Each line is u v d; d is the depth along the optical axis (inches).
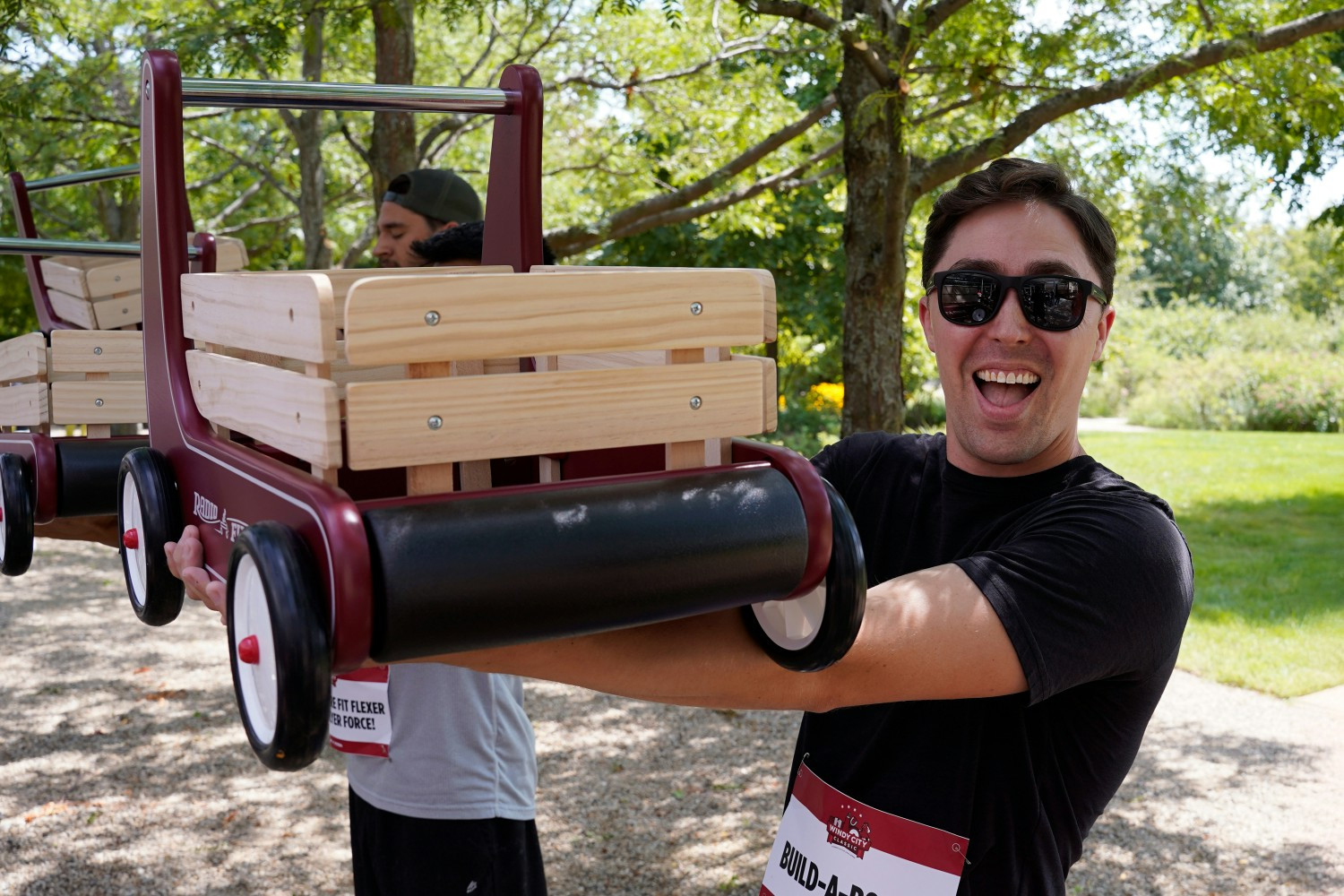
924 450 73.9
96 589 342.6
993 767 61.5
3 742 215.2
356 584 38.9
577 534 42.7
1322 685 242.5
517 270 72.1
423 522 40.6
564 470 53.9
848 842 65.2
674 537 44.5
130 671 259.4
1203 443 714.2
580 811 186.4
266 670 41.6
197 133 434.3
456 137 378.9
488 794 94.6
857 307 215.6
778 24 298.2
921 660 53.4
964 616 54.1
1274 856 171.5
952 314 65.6
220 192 567.8
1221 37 214.2
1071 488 64.4
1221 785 196.4
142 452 58.6
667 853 171.6
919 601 54.4
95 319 100.3
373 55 419.8
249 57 218.7
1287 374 844.0
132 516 60.3
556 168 418.9
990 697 60.5
